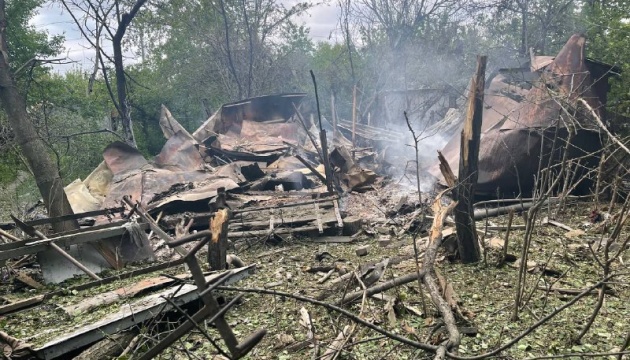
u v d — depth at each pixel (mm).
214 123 17234
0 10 9656
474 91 5816
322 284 5977
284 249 7816
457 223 6262
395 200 9977
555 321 4551
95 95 22109
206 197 9578
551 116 8844
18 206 12086
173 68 26469
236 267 6234
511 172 9180
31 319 4645
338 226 8180
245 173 12664
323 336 4457
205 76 25672
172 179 11414
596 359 3824
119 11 16641
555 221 7922
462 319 4547
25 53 18266
